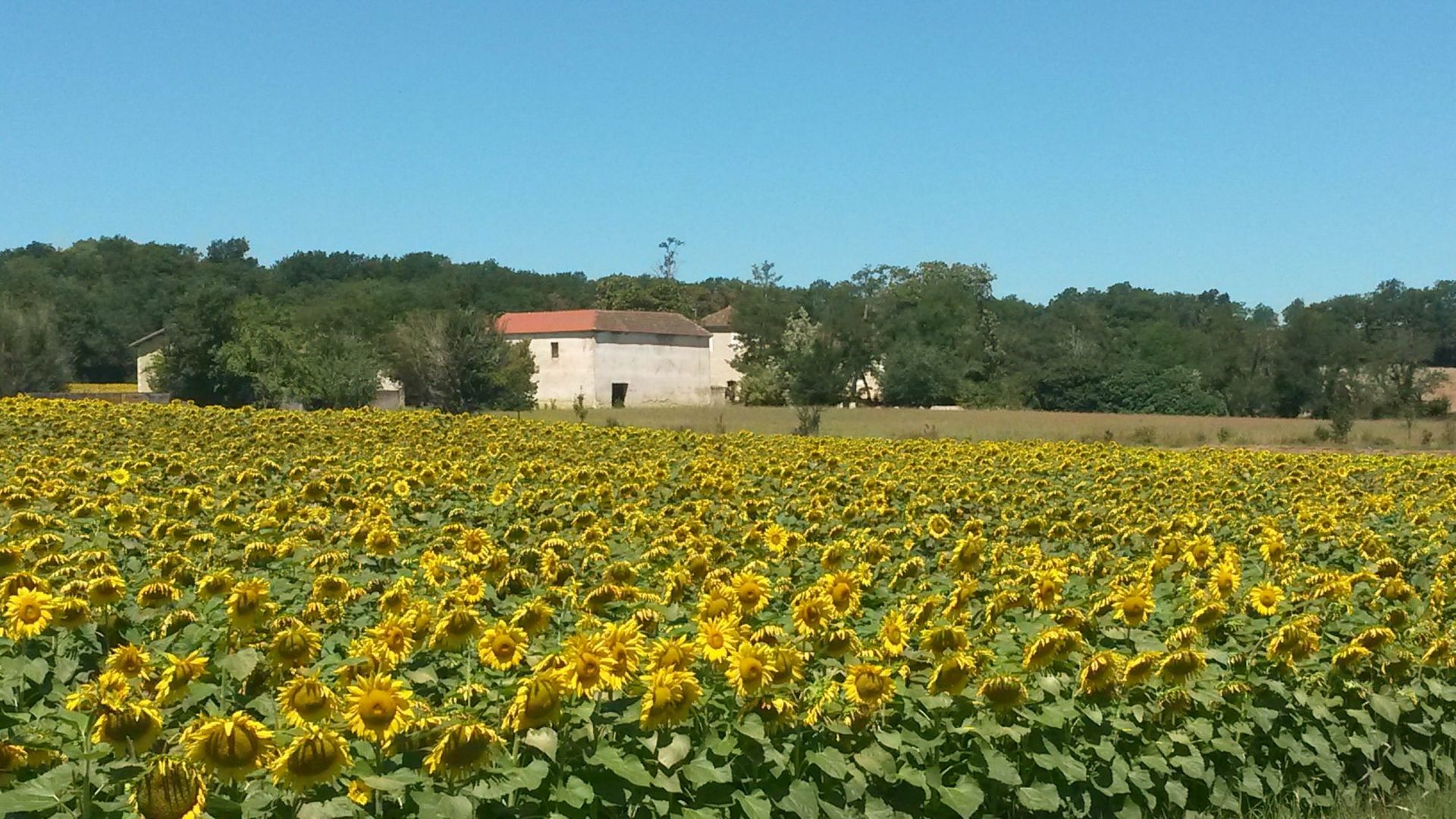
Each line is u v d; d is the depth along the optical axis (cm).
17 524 995
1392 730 806
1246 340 7831
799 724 617
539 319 8625
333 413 2950
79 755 503
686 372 8838
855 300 10838
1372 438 4684
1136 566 999
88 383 9975
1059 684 688
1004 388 8581
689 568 871
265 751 483
